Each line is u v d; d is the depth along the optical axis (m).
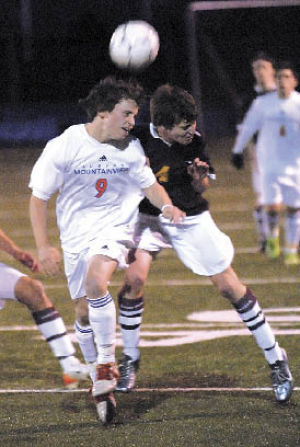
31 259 15.07
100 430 14.04
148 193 14.96
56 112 85.06
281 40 87.25
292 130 28.73
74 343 19.95
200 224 15.59
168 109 15.16
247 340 19.69
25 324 21.70
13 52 90.25
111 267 14.43
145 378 17.00
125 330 16.16
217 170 55.50
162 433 13.79
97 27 88.69
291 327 20.67
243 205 41.75
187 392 16.02
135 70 16.30
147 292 25.25
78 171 14.56
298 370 17.05
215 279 15.49
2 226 37.53
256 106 29.09
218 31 86.50
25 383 16.89
